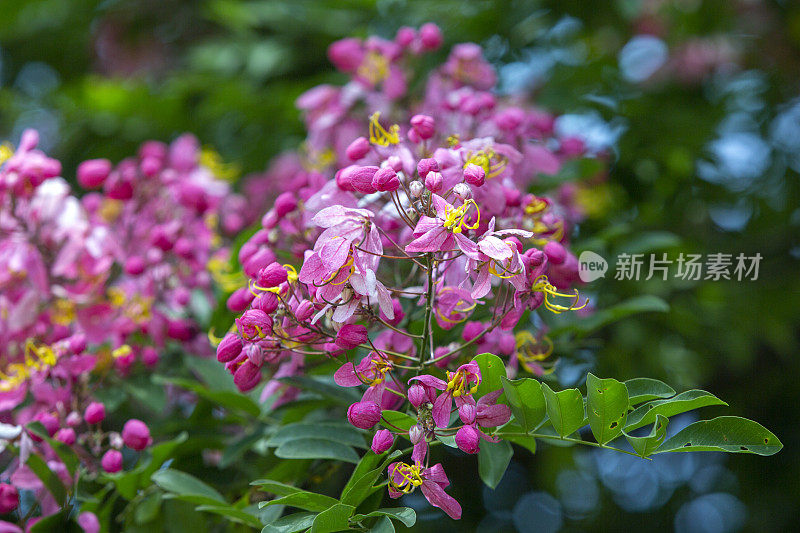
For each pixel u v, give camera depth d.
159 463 0.97
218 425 1.02
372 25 1.37
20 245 1.02
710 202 1.34
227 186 1.13
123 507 0.99
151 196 1.07
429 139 0.95
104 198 1.14
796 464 1.40
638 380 0.87
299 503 0.87
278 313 0.87
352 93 1.11
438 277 0.89
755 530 1.38
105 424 1.04
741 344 1.25
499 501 1.34
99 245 1.03
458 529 1.22
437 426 0.85
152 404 1.02
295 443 0.90
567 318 1.01
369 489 0.87
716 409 1.31
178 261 1.06
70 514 0.96
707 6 1.47
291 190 0.97
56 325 1.02
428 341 0.88
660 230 1.25
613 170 1.25
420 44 1.11
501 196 0.90
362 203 0.90
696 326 1.19
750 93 1.51
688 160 1.29
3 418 1.00
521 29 1.31
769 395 1.38
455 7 1.31
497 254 0.83
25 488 0.96
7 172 1.01
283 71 1.40
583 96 1.25
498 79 1.26
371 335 0.91
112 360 1.03
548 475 1.39
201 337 1.06
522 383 0.85
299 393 0.98
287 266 0.88
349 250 0.85
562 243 0.97
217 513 0.95
